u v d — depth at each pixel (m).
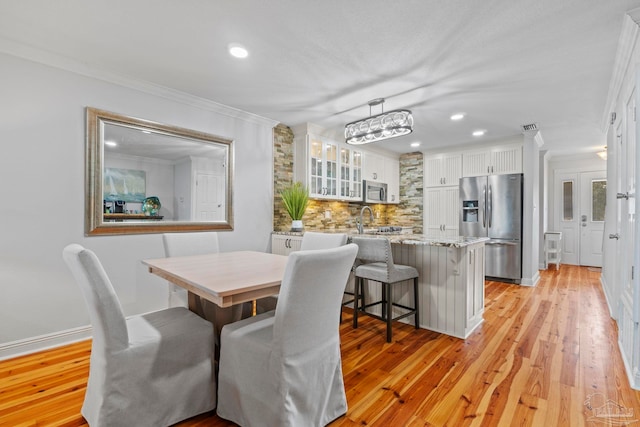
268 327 1.65
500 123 4.08
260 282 1.63
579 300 3.82
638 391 1.86
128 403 1.43
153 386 1.49
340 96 3.18
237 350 1.55
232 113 3.65
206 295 1.60
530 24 1.97
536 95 3.12
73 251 1.37
